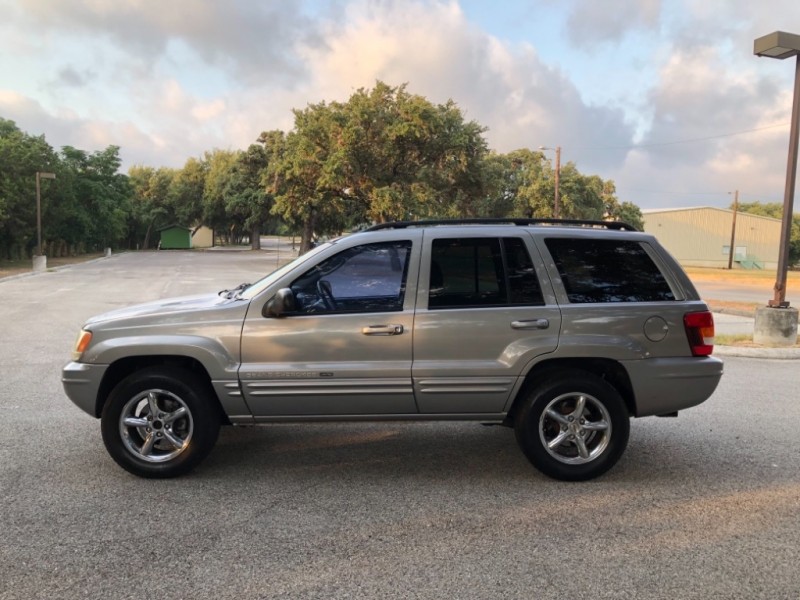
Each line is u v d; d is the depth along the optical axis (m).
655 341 4.66
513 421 4.79
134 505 4.16
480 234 4.71
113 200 64.56
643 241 4.87
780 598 3.11
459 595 3.10
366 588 3.16
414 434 5.87
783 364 10.38
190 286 24.41
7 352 9.93
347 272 4.66
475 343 4.55
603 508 4.21
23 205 41.56
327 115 30.70
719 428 6.24
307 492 4.43
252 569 3.34
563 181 53.31
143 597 3.07
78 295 20.11
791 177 11.91
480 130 31.84
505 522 3.96
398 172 32.06
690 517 4.07
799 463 5.18
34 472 4.75
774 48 11.55
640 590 3.17
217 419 4.68
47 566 3.35
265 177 46.75
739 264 82.12
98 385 4.59
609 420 4.63
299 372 4.49
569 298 4.67
